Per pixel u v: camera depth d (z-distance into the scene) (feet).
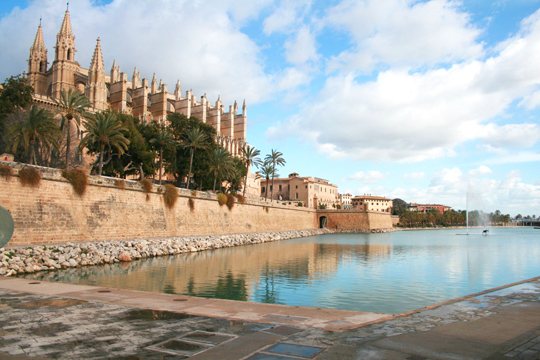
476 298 43.11
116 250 126.72
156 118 363.97
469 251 189.06
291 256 155.84
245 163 367.45
